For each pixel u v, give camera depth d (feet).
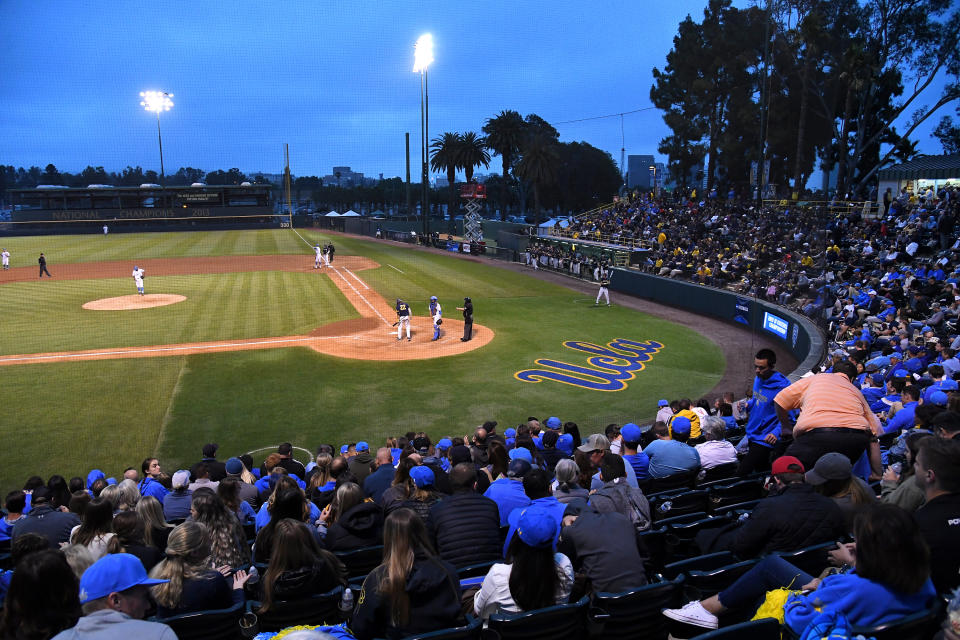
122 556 11.58
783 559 13.65
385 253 188.75
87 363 69.10
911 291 66.85
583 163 356.18
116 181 425.28
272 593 15.52
